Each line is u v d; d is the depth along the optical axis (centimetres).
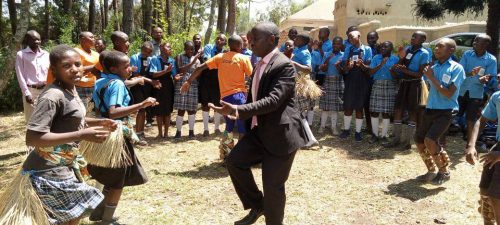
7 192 297
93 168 396
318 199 509
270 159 370
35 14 2144
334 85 808
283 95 353
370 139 773
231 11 1329
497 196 340
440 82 535
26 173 293
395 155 690
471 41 1402
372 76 770
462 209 482
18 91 1149
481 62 685
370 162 654
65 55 297
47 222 288
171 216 457
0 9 2000
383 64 712
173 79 796
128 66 414
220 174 598
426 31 1611
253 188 396
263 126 366
